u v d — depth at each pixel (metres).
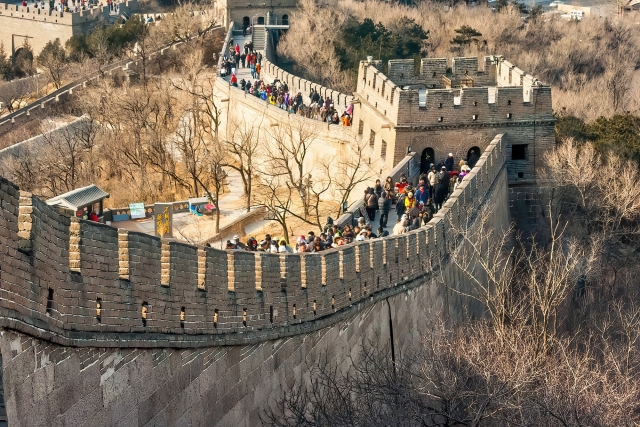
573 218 85.19
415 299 57.56
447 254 63.66
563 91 136.50
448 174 70.25
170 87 124.94
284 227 79.06
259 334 40.00
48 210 27.72
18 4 195.75
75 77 144.12
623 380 48.00
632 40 163.00
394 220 66.06
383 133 82.88
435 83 88.44
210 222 90.56
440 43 158.88
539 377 47.69
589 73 150.12
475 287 69.56
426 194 66.38
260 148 102.56
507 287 58.41
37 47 181.00
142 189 98.19
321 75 136.38
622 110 129.50
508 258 71.56
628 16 181.00
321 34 145.75
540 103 82.94
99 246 30.27
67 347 28.78
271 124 99.12
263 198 95.56
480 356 47.12
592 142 98.88
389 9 166.25
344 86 134.62
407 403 43.81
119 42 158.25
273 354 41.50
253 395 39.97
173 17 153.00
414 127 80.06
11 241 25.94
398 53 147.88
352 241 53.69
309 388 44.53
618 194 86.38
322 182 91.00
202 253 35.94
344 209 80.81
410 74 88.12
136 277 32.06
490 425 44.88
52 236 27.94
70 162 100.88
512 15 171.12
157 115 108.44
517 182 84.38
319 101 102.69
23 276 26.41
